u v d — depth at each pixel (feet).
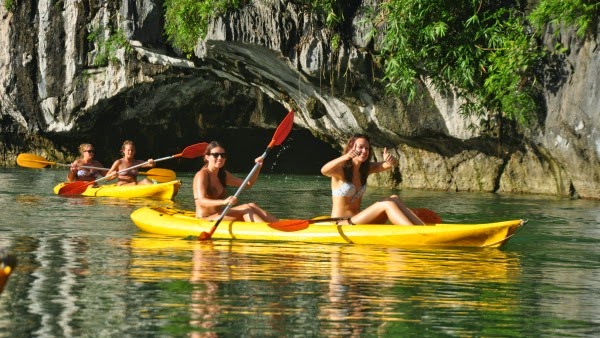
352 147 29.25
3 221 33.58
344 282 20.86
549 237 31.45
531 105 46.75
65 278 20.66
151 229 30.40
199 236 28.32
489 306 18.66
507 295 19.94
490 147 53.47
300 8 51.29
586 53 44.70
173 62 64.34
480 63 47.03
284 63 53.31
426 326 16.71
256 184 63.36
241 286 20.06
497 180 54.44
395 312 17.79
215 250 25.95
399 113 52.39
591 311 18.38
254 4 52.26
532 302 19.20
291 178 71.97
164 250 25.81
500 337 16.08
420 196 51.24
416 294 19.70
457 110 50.85
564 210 42.34
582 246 28.99
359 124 54.85
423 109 51.96
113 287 19.63
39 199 44.80
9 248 25.81
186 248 26.35
